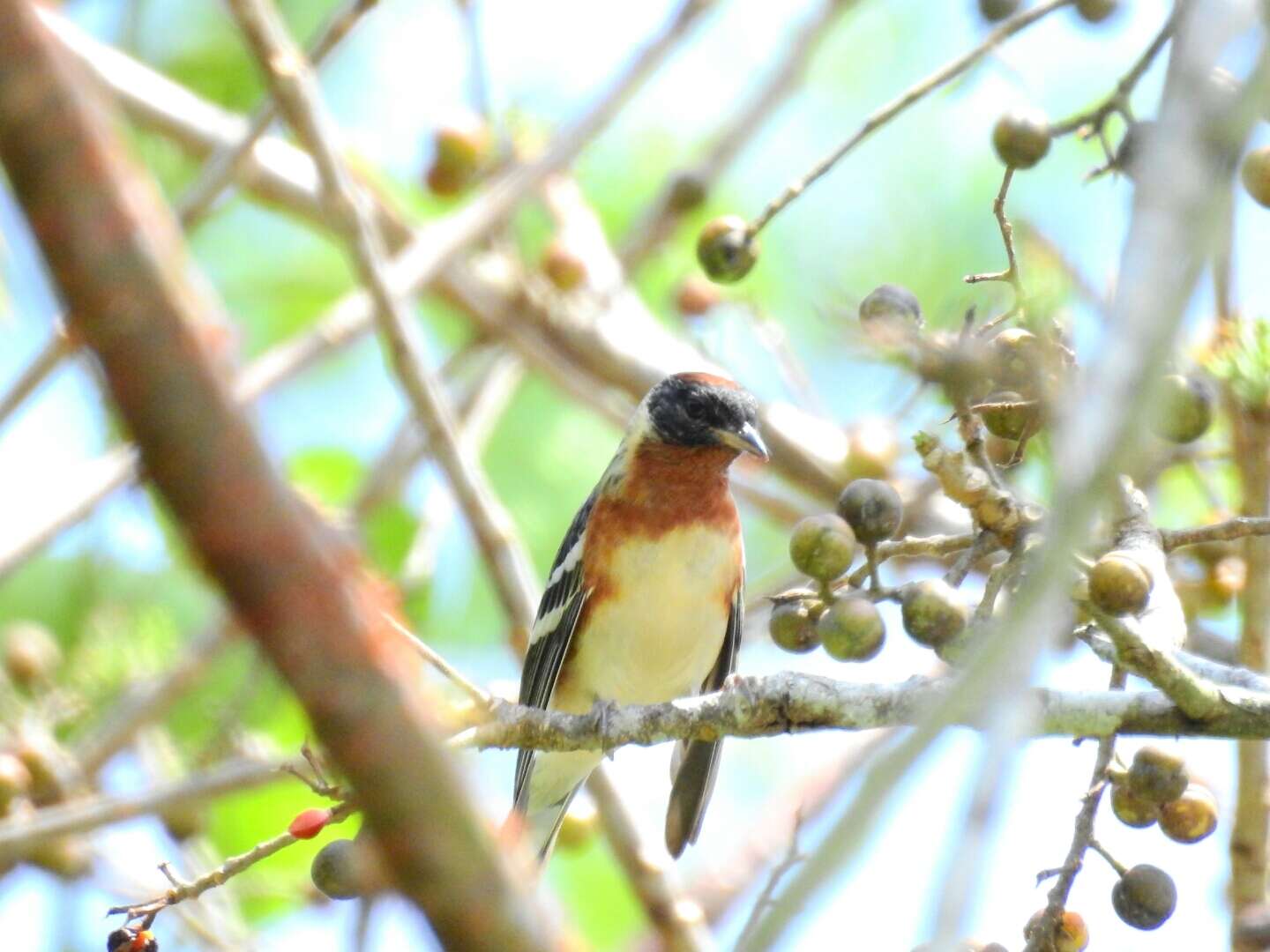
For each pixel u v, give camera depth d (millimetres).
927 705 6418
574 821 10641
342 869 6246
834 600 6430
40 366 10500
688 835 10695
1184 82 3182
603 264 14336
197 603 14359
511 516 15000
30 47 2320
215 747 11781
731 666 11828
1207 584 9922
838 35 15766
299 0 15281
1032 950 6340
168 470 2469
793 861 7586
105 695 13164
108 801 9477
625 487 11398
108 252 2377
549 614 11453
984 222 14359
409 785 2779
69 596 14180
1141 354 2908
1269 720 6504
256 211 15617
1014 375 6102
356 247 10500
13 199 2471
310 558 2611
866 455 12188
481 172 13828
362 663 2701
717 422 11219
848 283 14445
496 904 2859
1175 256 2922
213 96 15727
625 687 11594
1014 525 6102
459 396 15367
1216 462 10469
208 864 11375
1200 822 6527
